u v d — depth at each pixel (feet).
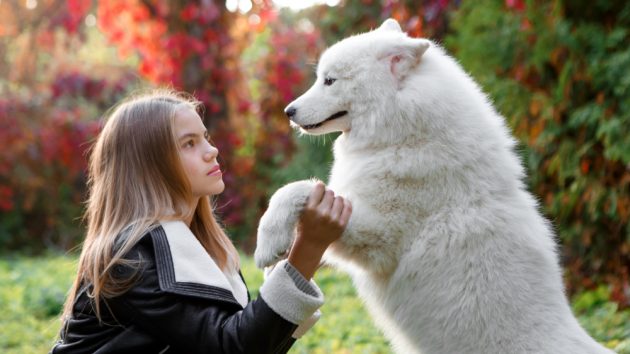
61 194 41.55
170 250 7.75
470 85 10.70
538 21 20.76
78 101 42.16
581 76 20.16
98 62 49.78
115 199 8.34
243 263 28.84
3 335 19.88
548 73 21.56
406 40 10.32
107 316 7.81
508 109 21.34
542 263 9.75
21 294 24.95
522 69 21.11
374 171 9.97
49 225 41.27
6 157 39.27
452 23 23.53
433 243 9.66
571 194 20.43
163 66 35.04
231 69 37.76
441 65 10.57
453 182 9.77
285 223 9.18
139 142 8.45
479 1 22.63
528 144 20.99
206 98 35.40
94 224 8.49
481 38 22.12
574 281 21.53
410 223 9.84
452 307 9.48
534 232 9.96
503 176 10.07
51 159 39.91
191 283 7.57
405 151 9.92
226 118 36.76
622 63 19.06
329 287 25.25
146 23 35.47
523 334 9.25
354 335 18.67
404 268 9.80
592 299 19.88
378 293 10.46
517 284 9.43
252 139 40.22
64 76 40.65
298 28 42.75
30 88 44.42
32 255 40.52
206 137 10.19
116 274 7.64
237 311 7.84
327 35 34.63
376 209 9.84
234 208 36.94
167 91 10.26
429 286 9.64
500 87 21.33
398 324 10.17
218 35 35.58
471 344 9.41
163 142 8.45
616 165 20.02
